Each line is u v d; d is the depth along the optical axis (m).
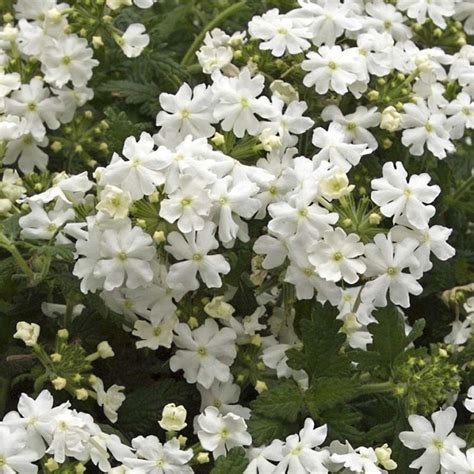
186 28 0.67
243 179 0.55
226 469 0.53
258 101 0.57
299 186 0.55
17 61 0.61
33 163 0.61
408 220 0.54
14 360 0.56
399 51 0.60
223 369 0.56
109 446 0.53
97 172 0.55
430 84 0.60
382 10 0.62
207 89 0.57
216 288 0.56
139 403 0.57
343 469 0.54
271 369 0.57
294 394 0.55
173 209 0.54
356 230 0.55
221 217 0.54
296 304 0.57
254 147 0.56
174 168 0.54
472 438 0.55
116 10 0.61
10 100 0.60
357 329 0.58
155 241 0.54
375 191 0.55
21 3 0.63
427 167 0.61
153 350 0.59
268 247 0.55
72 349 0.55
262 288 0.56
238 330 0.57
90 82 0.63
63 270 0.56
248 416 0.56
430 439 0.54
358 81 0.58
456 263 0.61
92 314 0.57
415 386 0.55
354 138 0.58
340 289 0.55
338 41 0.61
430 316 0.61
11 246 0.55
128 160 0.55
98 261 0.54
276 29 0.59
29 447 0.52
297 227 0.54
